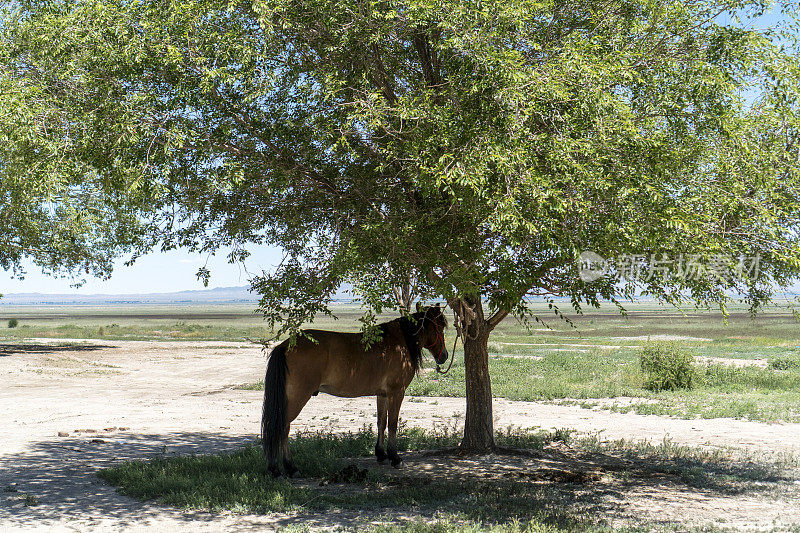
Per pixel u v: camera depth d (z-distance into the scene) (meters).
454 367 25.89
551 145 5.64
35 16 6.85
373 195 7.55
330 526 6.46
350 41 6.68
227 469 8.98
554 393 18.98
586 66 5.53
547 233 5.60
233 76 5.96
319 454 9.72
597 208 5.89
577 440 11.91
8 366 26.20
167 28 6.15
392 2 6.03
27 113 5.68
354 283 6.58
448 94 6.24
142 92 6.25
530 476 8.75
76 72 6.29
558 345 42.62
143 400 18.95
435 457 10.15
